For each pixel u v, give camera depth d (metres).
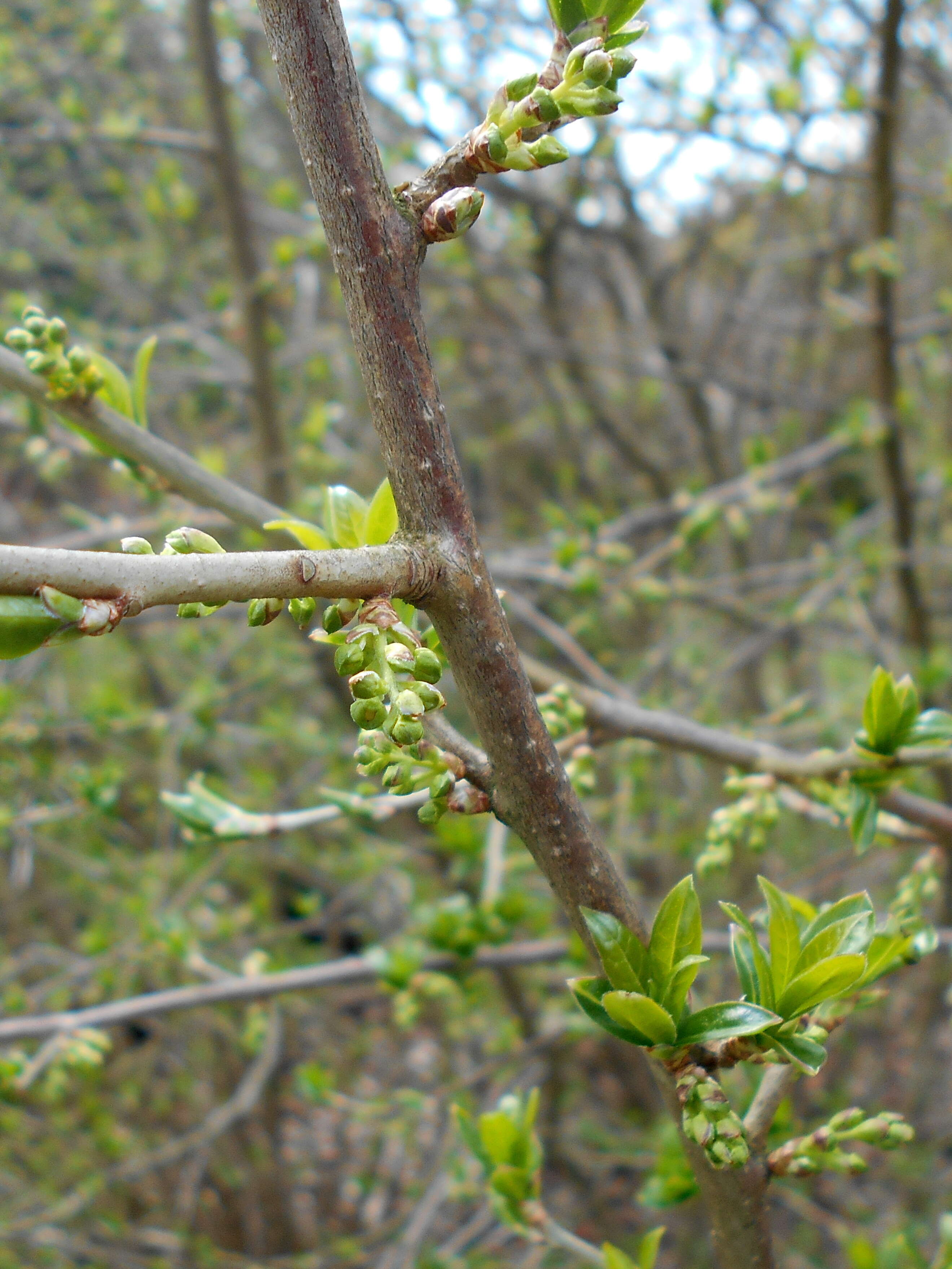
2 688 3.23
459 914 2.35
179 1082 4.77
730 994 3.86
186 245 5.14
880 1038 4.95
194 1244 3.92
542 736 0.85
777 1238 4.27
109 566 0.61
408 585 0.77
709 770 4.90
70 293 5.82
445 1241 4.46
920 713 1.35
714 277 6.21
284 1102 5.47
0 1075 2.14
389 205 0.80
